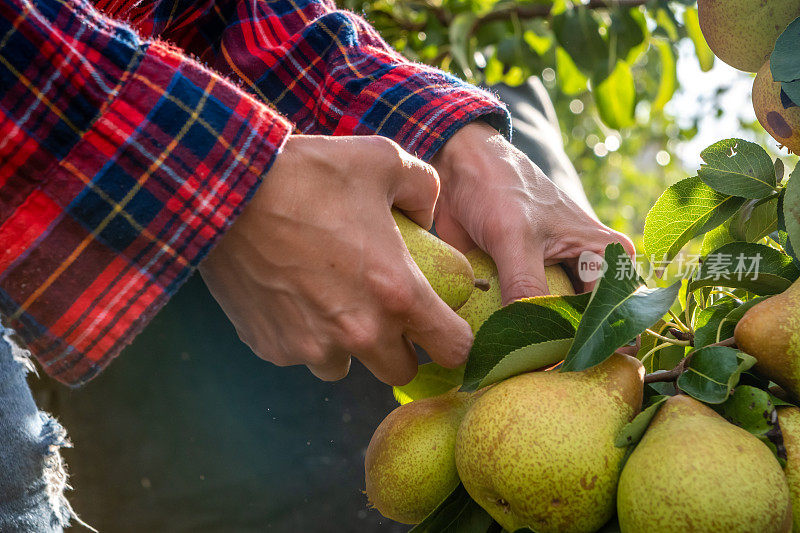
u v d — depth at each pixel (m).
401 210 0.69
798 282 0.58
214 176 0.61
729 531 0.53
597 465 0.56
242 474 0.98
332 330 0.64
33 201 0.60
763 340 0.57
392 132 0.76
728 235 0.68
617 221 2.47
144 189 0.61
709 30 0.64
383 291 0.63
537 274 0.70
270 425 0.99
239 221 0.62
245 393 0.99
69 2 0.60
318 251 0.63
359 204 0.64
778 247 0.68
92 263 0.61
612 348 0.57
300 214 0.62
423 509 0.64
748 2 0.61
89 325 0.61
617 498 0.56
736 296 0.67
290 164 0.62
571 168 1.05
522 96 1.23
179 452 0.98
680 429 0.55
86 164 0.60
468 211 0.74
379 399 1.03
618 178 2.66
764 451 0.54
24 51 0.58
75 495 0.98
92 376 0.62
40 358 0.61
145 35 0.79
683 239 0.67
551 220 0.72
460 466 0.59
